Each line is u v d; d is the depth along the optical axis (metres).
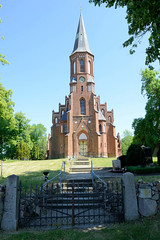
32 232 5.96
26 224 6.57
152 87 30.77
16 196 6.48
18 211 6.59
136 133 32.03
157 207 6.73
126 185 6.87
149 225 5.86
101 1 9.52
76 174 15.44
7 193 6.48
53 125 49.00
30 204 6.97
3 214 6.33
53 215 7.67
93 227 6.29
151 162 16.33
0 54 19.27
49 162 25.08
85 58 45.41
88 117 41.38
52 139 47.91
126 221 6.50
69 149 38.94
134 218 6.55
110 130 46.56
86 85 43.50
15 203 6.39
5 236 5.59
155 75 31.59
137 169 13.21
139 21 8.75
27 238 5.38
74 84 43.66
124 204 6.79
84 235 5.49
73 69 46.16
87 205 8.28
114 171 15.62
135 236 5.23
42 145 72.19
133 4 7.50
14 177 6.62
